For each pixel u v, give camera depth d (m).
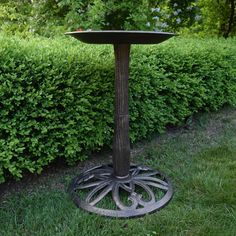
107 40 1.84
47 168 2.51
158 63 2.93
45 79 2.12
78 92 2.28
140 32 1.75
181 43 3.64
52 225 1.85
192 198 2.13
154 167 2.57
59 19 4.45
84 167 2.58
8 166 2.03
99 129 2.47
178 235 1.79
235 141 3.15
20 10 4.89
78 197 2.09
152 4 5.07
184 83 3.12
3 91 1.96
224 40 4.45
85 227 1.83
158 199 2.10
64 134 2.30
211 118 3.78
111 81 2.47
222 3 6.29
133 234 1.79
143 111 2.75
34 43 2.54
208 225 1.86
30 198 2.12
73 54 2.39
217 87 3.54
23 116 2.08
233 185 2.27
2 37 2.40
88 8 4.26
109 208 2.01
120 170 2.17
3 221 1.89
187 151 2.91
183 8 5.37
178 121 3.23
